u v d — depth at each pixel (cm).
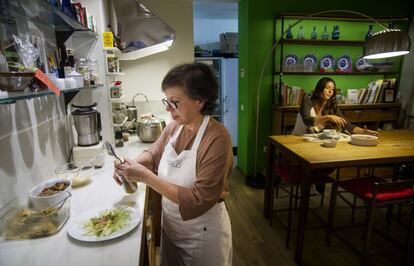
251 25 327
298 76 360
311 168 178
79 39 182
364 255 185
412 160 192
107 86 191
